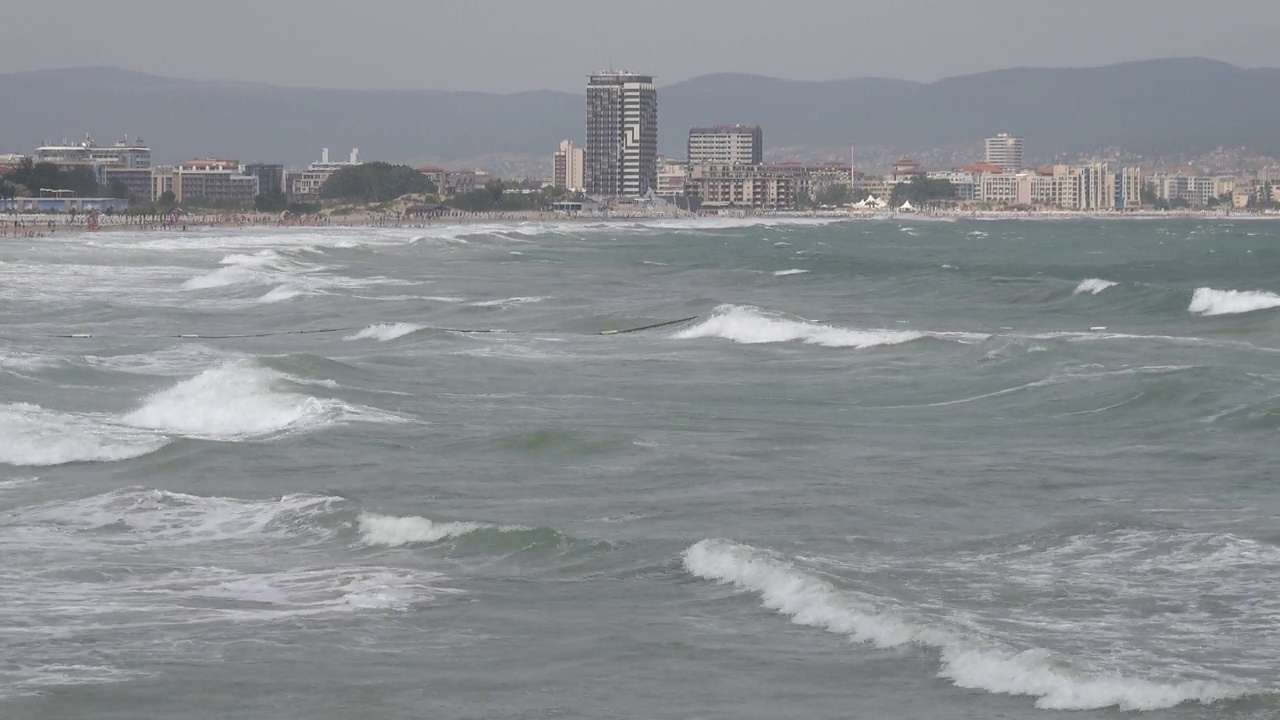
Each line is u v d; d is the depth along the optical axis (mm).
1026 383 41875
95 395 39719
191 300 75188
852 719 16234
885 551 23234
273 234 183125
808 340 53906
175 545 24500
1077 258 148250
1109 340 50625
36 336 56125
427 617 20156
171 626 19875
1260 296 67938
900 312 71062
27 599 21219
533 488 28500
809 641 18672
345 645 19000
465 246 155125
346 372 43875
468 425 35531
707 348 52281
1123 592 20484
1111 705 16281
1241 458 30844
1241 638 18406
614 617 19922
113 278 90250
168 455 31719
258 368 41594
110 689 17438
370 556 23453
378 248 142125
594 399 40531
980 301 76812
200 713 16719
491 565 22734
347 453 31812
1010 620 19297
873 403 40031
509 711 16672
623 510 26453
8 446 32500
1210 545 22734
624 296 80625
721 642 18766
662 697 17016
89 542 24750
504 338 55219
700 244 176750
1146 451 32000
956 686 17016
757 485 28516
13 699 17109
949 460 31219
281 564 23109
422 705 16891
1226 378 39844
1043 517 25594
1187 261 128750
